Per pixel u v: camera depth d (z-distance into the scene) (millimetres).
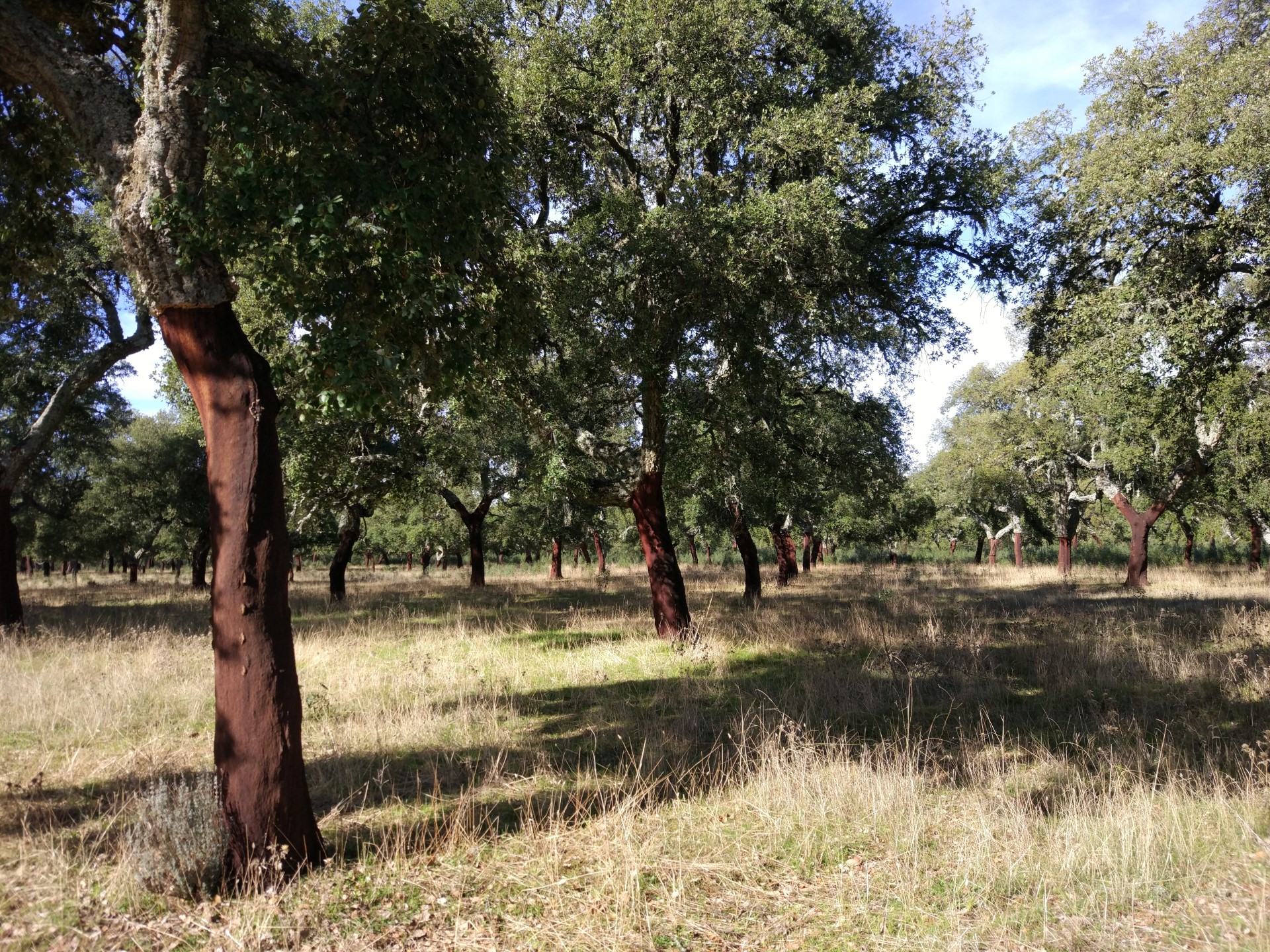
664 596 11945
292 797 4168
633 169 11312
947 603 17703
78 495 29750
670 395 10688
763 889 4047
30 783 5441
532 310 6539
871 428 17984
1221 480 22531
